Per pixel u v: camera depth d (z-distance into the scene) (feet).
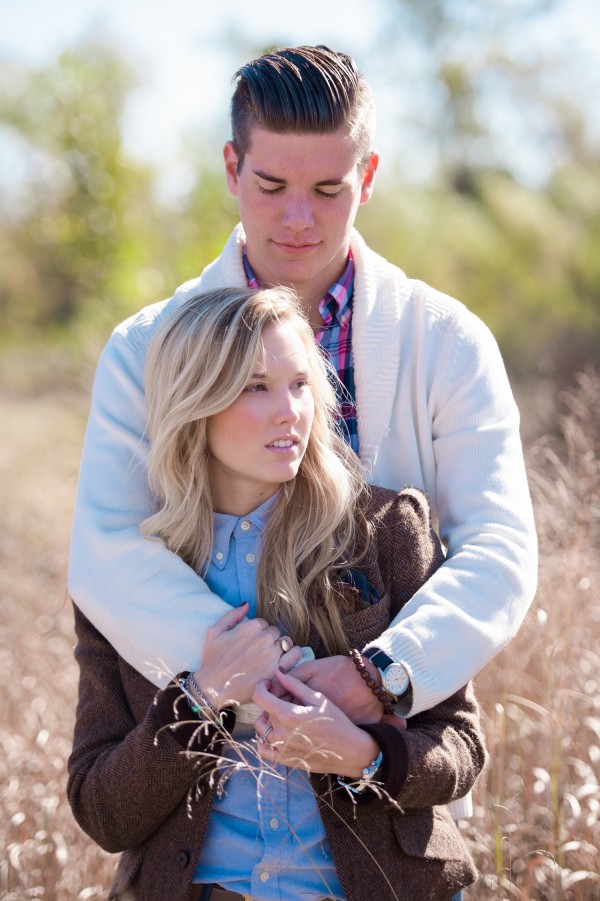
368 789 8.81
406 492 10.25
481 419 10.79
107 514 10.30
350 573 9.80
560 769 14.74
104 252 45.06
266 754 8.91
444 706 9.58
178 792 9.11
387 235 75.10
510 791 15.37
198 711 9.05
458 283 74.95
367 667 9.09
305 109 10.25
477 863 13.96
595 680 15.80
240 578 9.97
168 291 37.93
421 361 11.08
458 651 9.32
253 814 9.28
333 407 10.32
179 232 37.52
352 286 11.42
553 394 27.61
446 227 76.64
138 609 9.66
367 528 9.95
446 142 92.89
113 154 45.96
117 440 10.74
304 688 8.99
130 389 10.96
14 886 14.62
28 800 15.97
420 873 9.27
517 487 10.50
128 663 9.93
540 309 73.61
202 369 9.57
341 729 8.79
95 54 52.29
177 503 9.91
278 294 9.96
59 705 18.98
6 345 86.33
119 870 9.92
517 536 10.12
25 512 31.27
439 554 10.17
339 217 10.67
